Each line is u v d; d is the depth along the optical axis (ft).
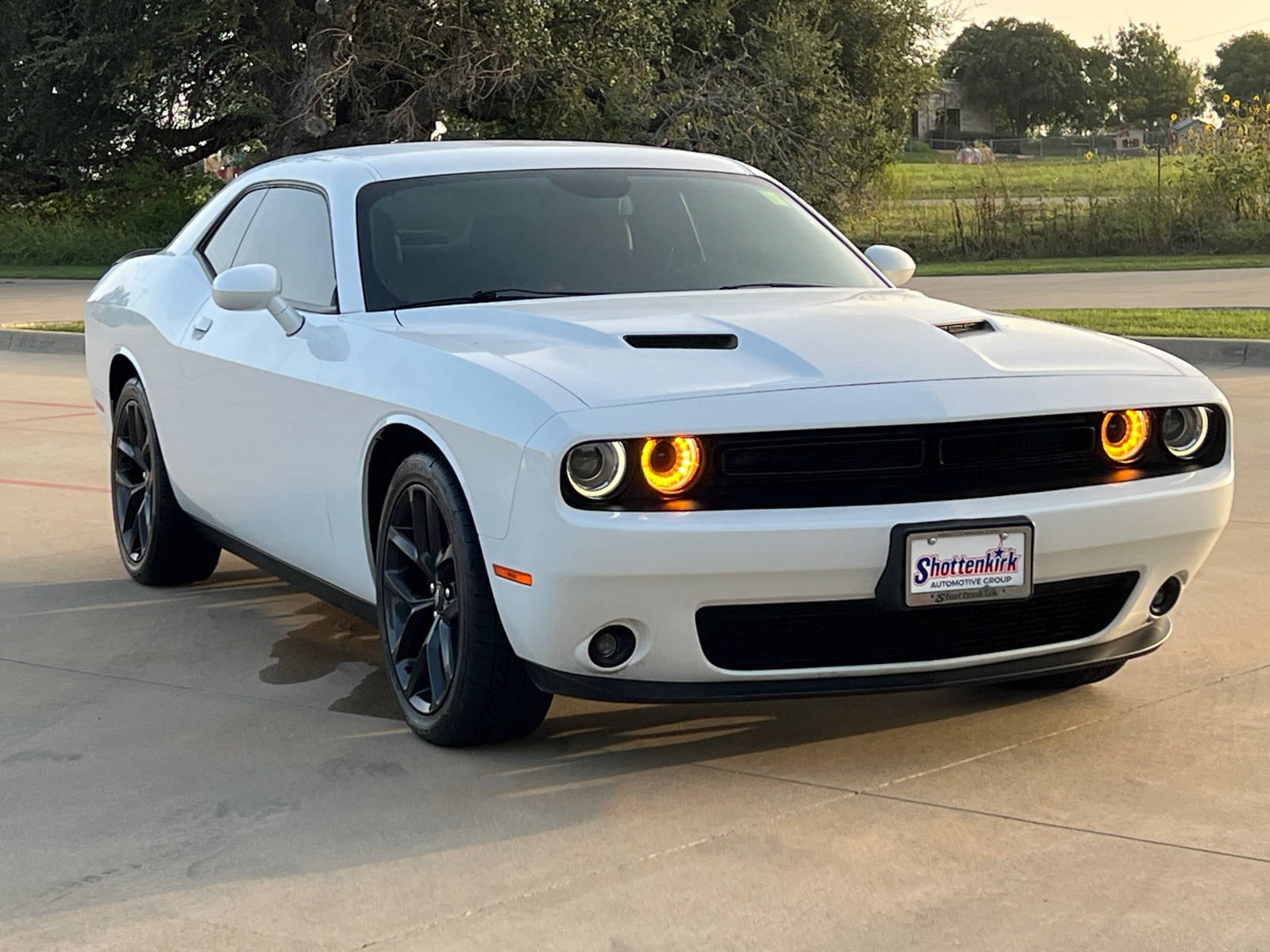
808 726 12.72
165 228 111.34
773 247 15.42
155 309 17.80
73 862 10.18
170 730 12.98
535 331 12.53
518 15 90.02
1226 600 16.94
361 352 13.04
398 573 12.71
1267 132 86.79
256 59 94.94
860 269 15.61
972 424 11.07
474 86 91.45
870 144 111.45
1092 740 12.26
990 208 90.43
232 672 14.78
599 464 10.61
